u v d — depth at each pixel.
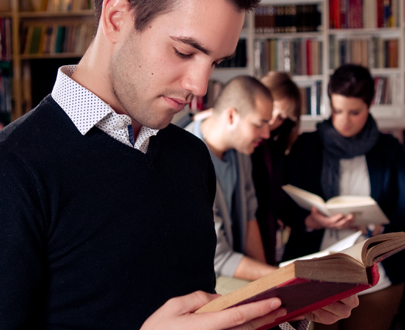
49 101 0.80
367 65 4.36
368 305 1.98
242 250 1.88
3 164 0.69
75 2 4.19
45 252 0.74
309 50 4.37
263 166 2.14
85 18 4.25
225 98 1.75
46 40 4.20
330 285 0.61
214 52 0.73
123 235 0.78
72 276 0.75
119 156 0.81
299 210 2.24
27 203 0.70
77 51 4.19
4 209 0.68
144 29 0.74
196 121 1.89
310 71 4.38
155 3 0.71
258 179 2.13
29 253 0.69
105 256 0.77
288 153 2.40
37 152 0.73
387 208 2.20
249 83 1.75
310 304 0.72
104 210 0.77
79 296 0.76
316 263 0.60
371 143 2.20
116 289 0.77
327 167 2.26
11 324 0.68
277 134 2.36
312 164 2.28
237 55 4.43
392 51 4.34
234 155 1.84
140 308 0.79
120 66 0.77
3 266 0.67
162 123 0.80
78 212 0.75
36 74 4.21
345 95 2.15
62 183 0.74
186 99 0.78
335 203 2.01
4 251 0.67
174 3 0.71
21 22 4.27
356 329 2.01
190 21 0.71
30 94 4.20
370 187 2.21
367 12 4.33
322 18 4.38
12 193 0.69
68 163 0.75
